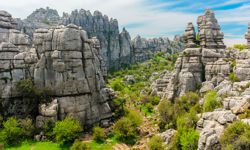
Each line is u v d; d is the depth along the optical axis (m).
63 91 88.31
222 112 57.12
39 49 94.75
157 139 71.75
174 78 117.00
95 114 91.94
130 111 101.31
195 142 57.09
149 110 117.31
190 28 126.25
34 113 88.62
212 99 76.44
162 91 134.38
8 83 88.25
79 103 88.81
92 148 76.25
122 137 82.75
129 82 195.00
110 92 106.19
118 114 99.88
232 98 64.94
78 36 91.88
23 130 80.56
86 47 94.12
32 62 93.25
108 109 97.56
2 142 76.31
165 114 92.50
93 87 93.94
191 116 68.00
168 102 100.81
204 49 116.69
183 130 64.44
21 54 92.31
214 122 55.59
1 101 87.00
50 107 84.94
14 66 89.88
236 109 58.69
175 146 64.94
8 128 77.19
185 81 111.94
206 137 50.81
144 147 76.12
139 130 89.00
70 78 89.06
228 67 107.06
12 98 88.25
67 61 89.38
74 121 83.69
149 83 181.88
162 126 90.81
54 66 89.00
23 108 88.25
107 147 77.38
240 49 128.75
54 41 90.25
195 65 114.06
